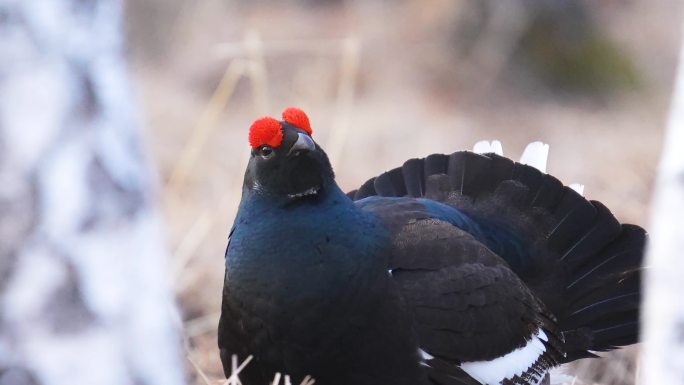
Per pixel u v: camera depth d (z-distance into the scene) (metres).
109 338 6.02
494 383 10.36
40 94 5.69
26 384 5.90
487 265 10.55
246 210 9.41
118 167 6.00
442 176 12.29
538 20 28.00
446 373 9.97
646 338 7.71
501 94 26.95
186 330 13.35
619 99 27.47
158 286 6.33
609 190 18.52
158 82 25.77
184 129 22.11
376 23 28.36
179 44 28.50
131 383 6.13
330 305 9.10
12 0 5.63
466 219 11.41
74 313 5.91
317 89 25.47
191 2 29.14
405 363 9.62
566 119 26.02
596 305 11.99
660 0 31.50
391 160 21.84
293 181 9.13
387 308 9.41
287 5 29.86
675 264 6.73
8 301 5.80
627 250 12.02
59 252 5.81
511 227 11.91
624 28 30.05
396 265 9.92
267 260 9.11
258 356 9.38
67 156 5.78
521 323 10.65
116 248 5.99
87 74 5.86
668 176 6.83
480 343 10.20
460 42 27.88
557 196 12.09
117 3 6.13
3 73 5.64
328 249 9.11
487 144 12.95
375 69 26.88
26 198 5.72
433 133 23.67
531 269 11.81
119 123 6.04
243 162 20.16
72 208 5.80
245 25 28.77
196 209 17.22
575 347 12.00
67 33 5.77
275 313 9.12
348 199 9.59
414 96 26.11
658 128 25.55
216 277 15.08
